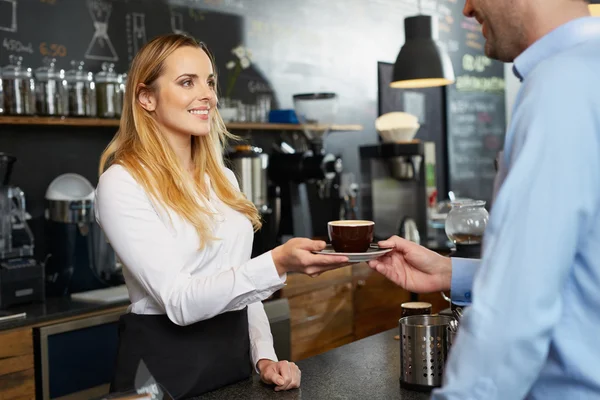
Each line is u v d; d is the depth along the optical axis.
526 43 1.12
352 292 4.15
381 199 5.17
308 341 3.88
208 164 2.10
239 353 1.87
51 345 2.74
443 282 1.54
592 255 0.99
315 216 4.67
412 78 4.23
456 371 0.98
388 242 1.56
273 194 4.31
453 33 6.02
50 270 3.27
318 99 4.25
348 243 1.56
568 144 0.95
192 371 1.81
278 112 4.36
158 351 1.83
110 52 3.71
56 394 2.76
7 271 2.92
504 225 0.97
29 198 3.42
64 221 3.20
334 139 5.00
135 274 1.80
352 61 5.15
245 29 4.42
